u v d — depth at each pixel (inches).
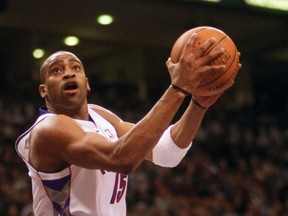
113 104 1589.6
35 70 1766.7
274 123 1771.7
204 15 1685.5
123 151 291.0
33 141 319.3
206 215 1237.1
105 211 327.6
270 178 1508.4
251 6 1567.4
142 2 1571.1
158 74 1947.6
